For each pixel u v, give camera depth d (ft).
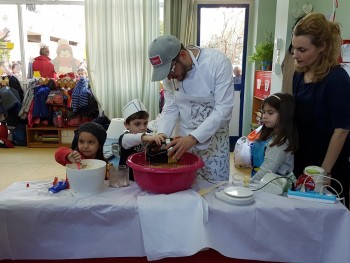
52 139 15.51
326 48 4.39
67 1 15.42
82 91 14.69
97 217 3.69
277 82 11.19
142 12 14.52
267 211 3.68
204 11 15.10
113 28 14.67
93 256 3.78
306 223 3.69
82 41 15.84
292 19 10.38
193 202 3.75
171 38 4.19
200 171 5.06
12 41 15.88
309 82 4.69
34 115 14.93
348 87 4.34
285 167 4.77
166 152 4.23
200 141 4.34
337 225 3.69
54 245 3.75
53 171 11.95
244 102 15.88
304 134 4.83
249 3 14.94
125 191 4.18
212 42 15.43
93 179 3.97
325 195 3.86
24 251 3.76
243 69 15.64
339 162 4.77
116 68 15.02
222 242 3.76
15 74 16.10
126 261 3.90
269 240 3.74
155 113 15.28
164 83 5.16
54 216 3.67
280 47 11.00
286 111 4.69
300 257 3.78
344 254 3.63
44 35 15.83
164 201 3.75
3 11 15.62
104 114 15.24
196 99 4.78
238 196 3.78
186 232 3.70
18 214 3.66
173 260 3.91
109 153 6.45
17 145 15.71
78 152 4.67
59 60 15.51
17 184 4.44
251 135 12.46
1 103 15.06
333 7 8.43
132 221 3.71
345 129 4.31
